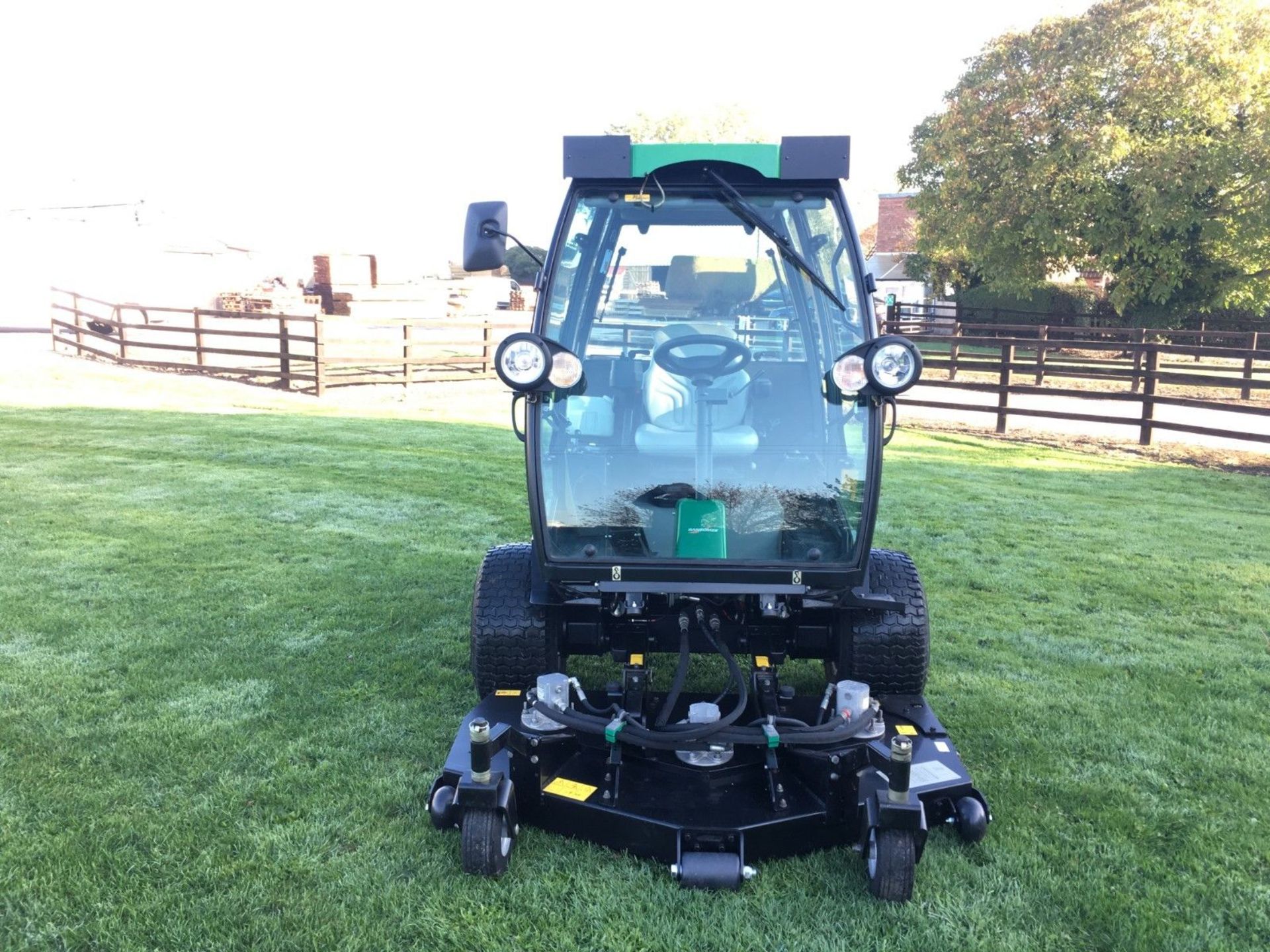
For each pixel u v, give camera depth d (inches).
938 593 223.9
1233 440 476.1
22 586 207.9
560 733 119.0
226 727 144.0
